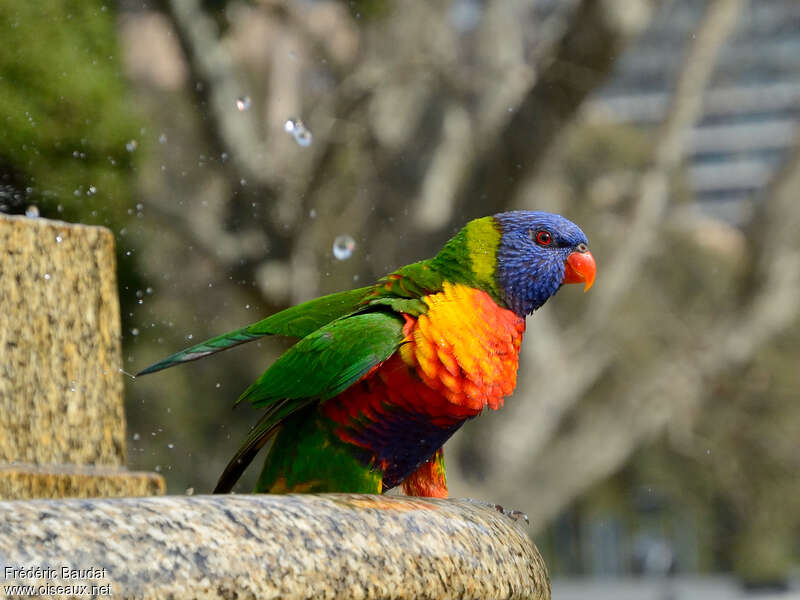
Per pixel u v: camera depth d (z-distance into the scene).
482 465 16.45
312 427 4.26
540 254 4.60
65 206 8.16
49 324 4.86
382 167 15.05
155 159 12.79
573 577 35.66
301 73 16.05
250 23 15.09
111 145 8.70
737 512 27.00
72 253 4.99
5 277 4.70
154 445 18.09
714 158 29.47
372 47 15.89
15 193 7.73
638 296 22.03
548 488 18.22
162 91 14.88
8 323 4.69
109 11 9.86
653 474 27.34
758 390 20.92
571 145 20.17
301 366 4.13
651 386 19.19
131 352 11.79
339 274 15.30
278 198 12.58
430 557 3.09
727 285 22.77
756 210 19.09
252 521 2.73
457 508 3.53
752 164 29.27
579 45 12.85
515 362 4.48
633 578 34.22
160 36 14.73
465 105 14.71
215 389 18.66
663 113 17.36
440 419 4.24
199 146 14.57
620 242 17.72
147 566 2.44
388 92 15.22
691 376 19.16
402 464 4.39
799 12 22.27
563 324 21.53
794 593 25.14
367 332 4.09
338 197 14.95
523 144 13.81
